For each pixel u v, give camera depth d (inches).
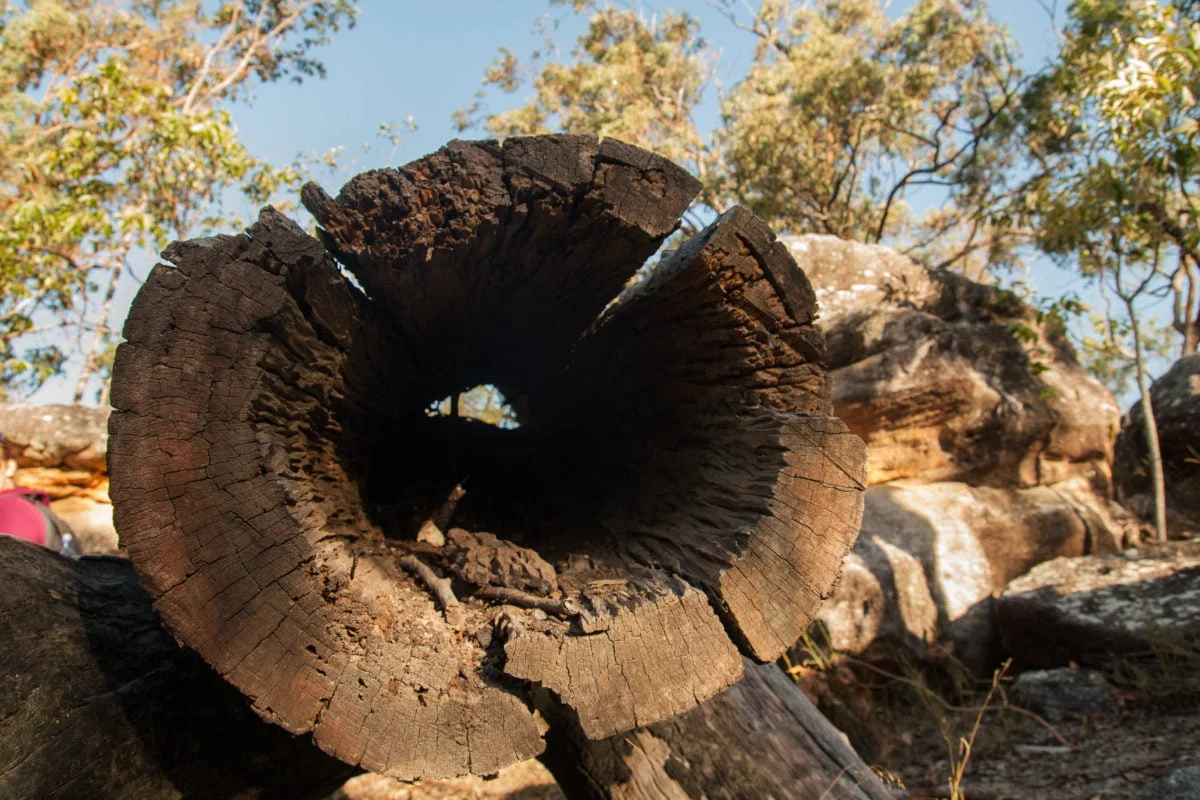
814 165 493.0
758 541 84.7
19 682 72.2
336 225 82.4
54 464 265.3
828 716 198.2
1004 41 443.8
